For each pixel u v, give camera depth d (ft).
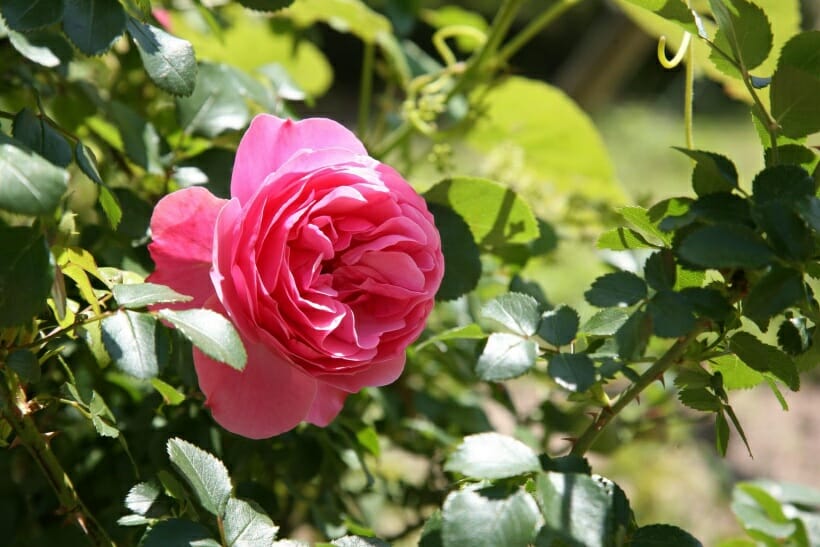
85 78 3.11
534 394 4.82
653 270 2.57
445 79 3.53
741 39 2.64
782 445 8.34
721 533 5.45
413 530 3.40
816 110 2.59
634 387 2.62
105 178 3.17
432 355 3.37
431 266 2.65
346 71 19.24
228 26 3.53
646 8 2.70
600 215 3.81
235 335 2.51
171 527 2.51
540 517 2.49
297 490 3.13
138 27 2.62
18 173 2.39
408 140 3.62
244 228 2.58
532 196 3.67
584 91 5.55
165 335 2.53
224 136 3.11
